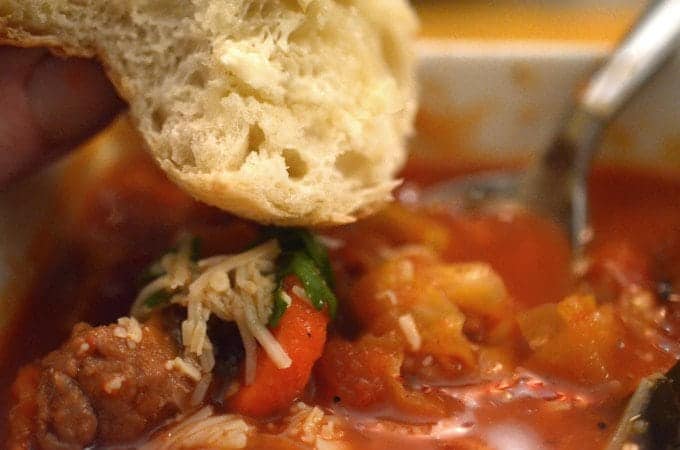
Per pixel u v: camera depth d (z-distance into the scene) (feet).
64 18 0.73
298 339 0.73
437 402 0.75
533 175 0.92
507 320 0.79
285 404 0.74
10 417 0.73
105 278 0.84
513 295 0.84
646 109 0.90
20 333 0.80
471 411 0.75
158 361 0.73
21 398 0.73
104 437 0.72
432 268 0.81
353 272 0.82
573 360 0.76
